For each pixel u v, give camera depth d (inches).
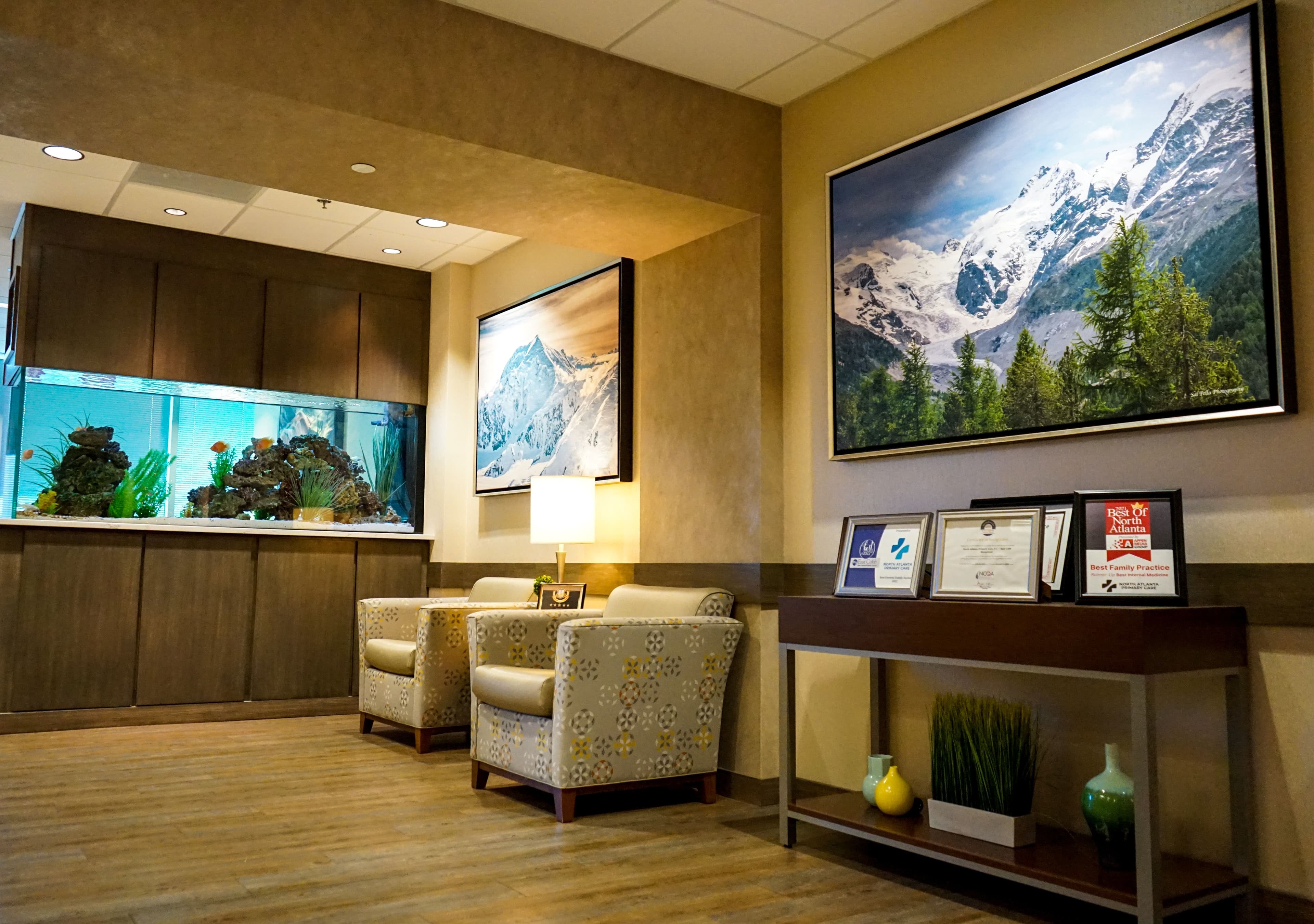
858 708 151.7
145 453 252.1
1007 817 112.4
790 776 133.6
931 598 118.3
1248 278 107.8
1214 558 110.7
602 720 147.4
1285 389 104.2
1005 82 137.6
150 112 131.0
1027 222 131.0
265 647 245.6
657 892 111.5
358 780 169.8
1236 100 110.2
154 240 244.5
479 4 139.9
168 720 231.5
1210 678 110.7
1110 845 103.1
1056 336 126.2
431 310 282.4
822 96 165.9
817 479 161.2
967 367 137.2
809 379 163.9
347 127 135.3
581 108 150.6
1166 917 99.0
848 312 155.3
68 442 243.0
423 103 136.7
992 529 115.6
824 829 142.8
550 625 178.5
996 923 104.0
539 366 234.1
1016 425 130.6
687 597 165.3
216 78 122.5
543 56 147.6
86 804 149.6
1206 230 111.8
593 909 105.0
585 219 171.9
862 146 158.1
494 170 150.2
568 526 194.4
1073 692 123.6
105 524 224.8
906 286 146.6
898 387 146.9
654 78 158.9
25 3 112.6
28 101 128.0
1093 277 122.6
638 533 199.2
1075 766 122.9
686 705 156.3
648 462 189.9
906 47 152.1
